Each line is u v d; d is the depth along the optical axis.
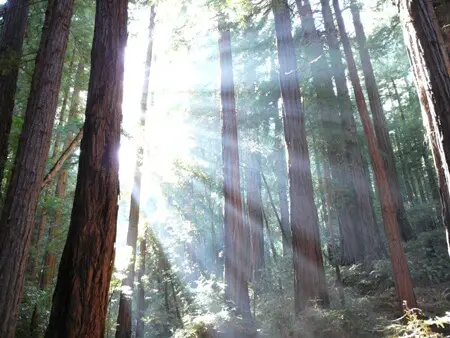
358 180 13.51
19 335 10.09
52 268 13.84
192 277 20.73
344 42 9.37
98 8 5.37
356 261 12.82
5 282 5.43
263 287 14.24
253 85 18.56
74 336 3.85
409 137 23.14
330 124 14.31
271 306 10.62
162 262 17.72
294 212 10.22
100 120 4.73
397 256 7.74
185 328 10.80
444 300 7.99
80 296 4.01
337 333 7.85
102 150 4.62
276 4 10.35
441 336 4.78
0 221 5.82
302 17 14.02
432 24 3.78
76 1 11.52
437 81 3.61
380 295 9.45
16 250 5.61
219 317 10.36
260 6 10.48
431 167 20.14
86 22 12.12
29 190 5.88
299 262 9.70
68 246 4.23
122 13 5.43
